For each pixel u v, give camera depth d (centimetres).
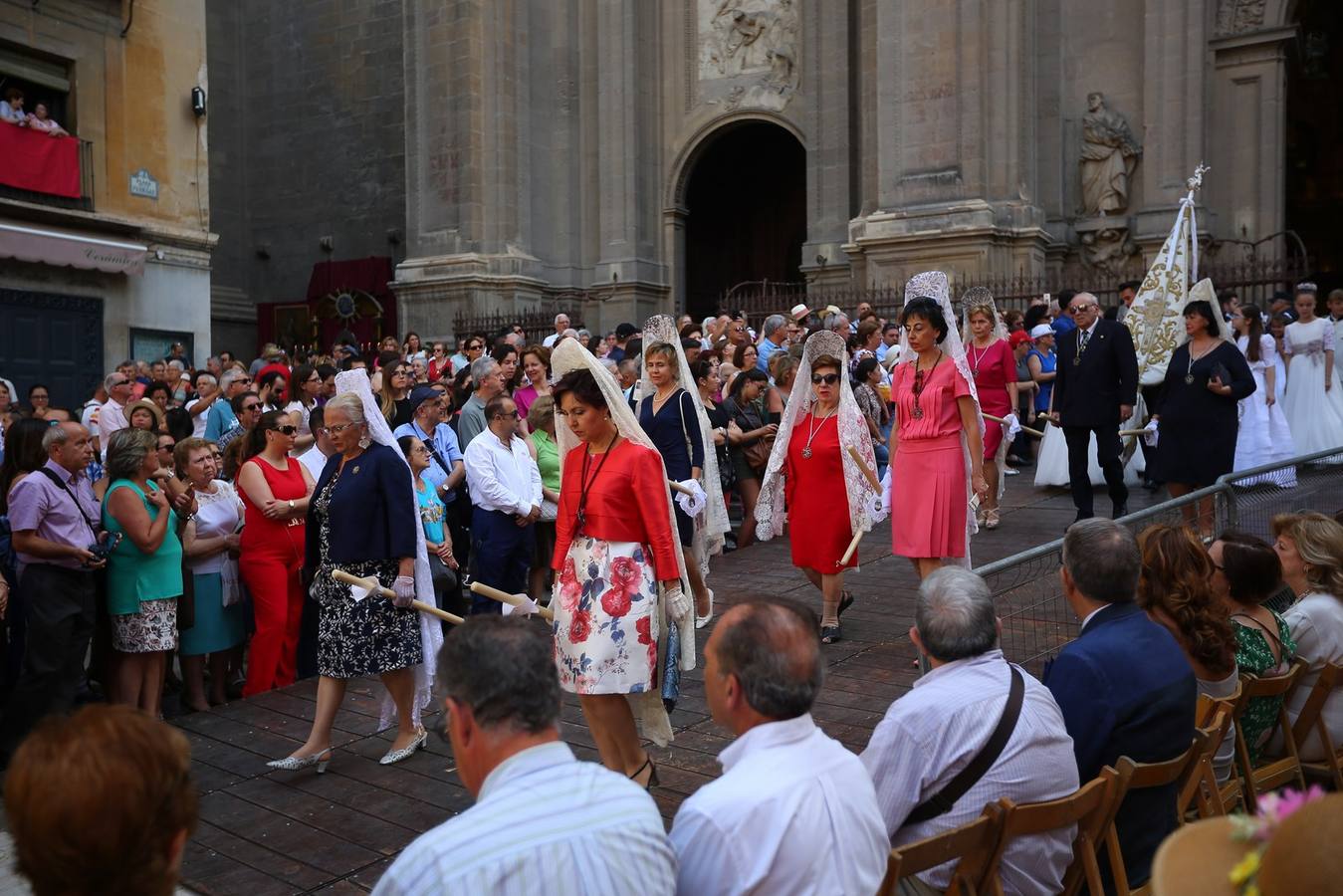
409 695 535
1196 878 154
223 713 618
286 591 688
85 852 171
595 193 2448
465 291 2314
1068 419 870
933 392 605
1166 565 396
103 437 1060
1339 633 449
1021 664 501
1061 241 1931
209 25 2966
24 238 1462
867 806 248
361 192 2850
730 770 250
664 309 2459
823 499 662
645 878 207
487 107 2339
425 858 199
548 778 215
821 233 2253
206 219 1770
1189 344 835
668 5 2455
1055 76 1942
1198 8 1827
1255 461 1024
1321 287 2720
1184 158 1839
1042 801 297
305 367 914
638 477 436
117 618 599
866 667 621
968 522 613
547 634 238
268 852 439
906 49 1945
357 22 2850
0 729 567
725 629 255
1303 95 2645
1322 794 145
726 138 2588
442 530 709
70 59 1538
